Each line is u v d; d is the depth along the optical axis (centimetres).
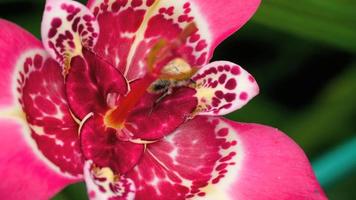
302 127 41
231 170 30
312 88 45
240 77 31
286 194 29
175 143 31
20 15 41
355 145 36
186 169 31
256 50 44
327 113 41
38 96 29
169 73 30
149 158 31
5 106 27
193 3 31
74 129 30
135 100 31
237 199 30
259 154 30
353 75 41
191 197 30
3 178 26
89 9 30
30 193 26
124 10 31
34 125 29
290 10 37
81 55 30
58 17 29
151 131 32
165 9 31
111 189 29
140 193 30
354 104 41
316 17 37
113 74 31
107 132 31
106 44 31
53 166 28
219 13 31
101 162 30
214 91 31
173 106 32
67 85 30
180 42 29
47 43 29
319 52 44
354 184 42
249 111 42
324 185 37
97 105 31
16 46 28
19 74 28
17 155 27
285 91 45
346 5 37
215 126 31
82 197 35
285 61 44
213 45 31
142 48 32
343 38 38
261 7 37
